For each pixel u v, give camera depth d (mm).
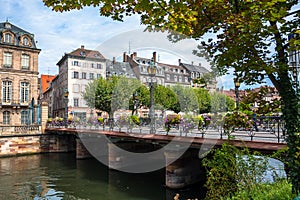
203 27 4848
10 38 37000
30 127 28719
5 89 36312
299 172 4871
